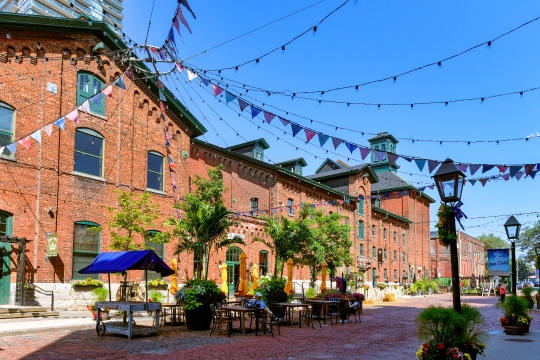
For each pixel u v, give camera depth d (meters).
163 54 11.78
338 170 49.34
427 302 37.22
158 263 14.38
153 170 25.28
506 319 16.14
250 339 13.70
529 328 17.86
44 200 19.59
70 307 19.84
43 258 19.30
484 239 111.19
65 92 21.00
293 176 36.31
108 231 22.05
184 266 25.81
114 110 23.22
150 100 25.28
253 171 35.47
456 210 10.15
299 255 30.00
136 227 19.73
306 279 36.47
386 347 12.89
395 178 62.34
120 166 23.17
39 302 18.84
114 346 11.75
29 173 19.28
